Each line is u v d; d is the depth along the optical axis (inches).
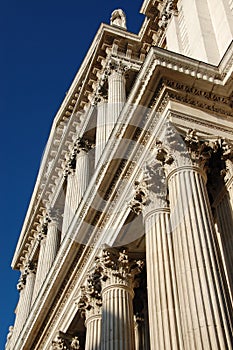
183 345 607.5
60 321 1110.4
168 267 692.1
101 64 1546.5
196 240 637.3
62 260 1088.2
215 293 585.3
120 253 915.4
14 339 1560.0
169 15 1288.1
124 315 851.4
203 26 1054.4
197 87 820.0
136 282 930.1
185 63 823.1
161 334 633.0
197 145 761.6
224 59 840.3
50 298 1143.6
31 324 1205.7
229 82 821.9
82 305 991.0
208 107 819.4
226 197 744.3
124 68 1414.9
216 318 561.3
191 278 603.8
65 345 1073.5
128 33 1502.2
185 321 580.7
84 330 1074.1
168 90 812.0
